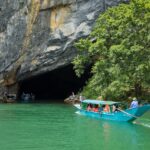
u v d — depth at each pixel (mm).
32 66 53062
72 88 64562
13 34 53500
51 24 52000
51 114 38156
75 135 26750
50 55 52062
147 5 37594
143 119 34188
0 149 22766
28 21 52750
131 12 38125
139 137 26047
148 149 22797
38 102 53125
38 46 52531
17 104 49594
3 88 55188
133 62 37375
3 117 35844
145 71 36844
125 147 23250
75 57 49625
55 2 51469
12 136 26453
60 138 25750
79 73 44625
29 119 34500
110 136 26391
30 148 23016
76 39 51094
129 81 37812
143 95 40438
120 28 38906
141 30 37781
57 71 59781
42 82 63562
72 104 49500
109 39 41625
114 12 42281
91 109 36594
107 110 34250
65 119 34375
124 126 30422
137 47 36625
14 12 53406
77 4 51156
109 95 39906
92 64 54594
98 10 50562
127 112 31984
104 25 42062
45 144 24031
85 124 31469
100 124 31406
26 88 63219
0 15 53969
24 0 52906
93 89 44344
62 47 51562
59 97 64938
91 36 47031
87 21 50812
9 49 53719
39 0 52062
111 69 38250
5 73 54406
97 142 24531
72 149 22766
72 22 51281
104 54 40688
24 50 53188
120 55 37469
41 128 29594
